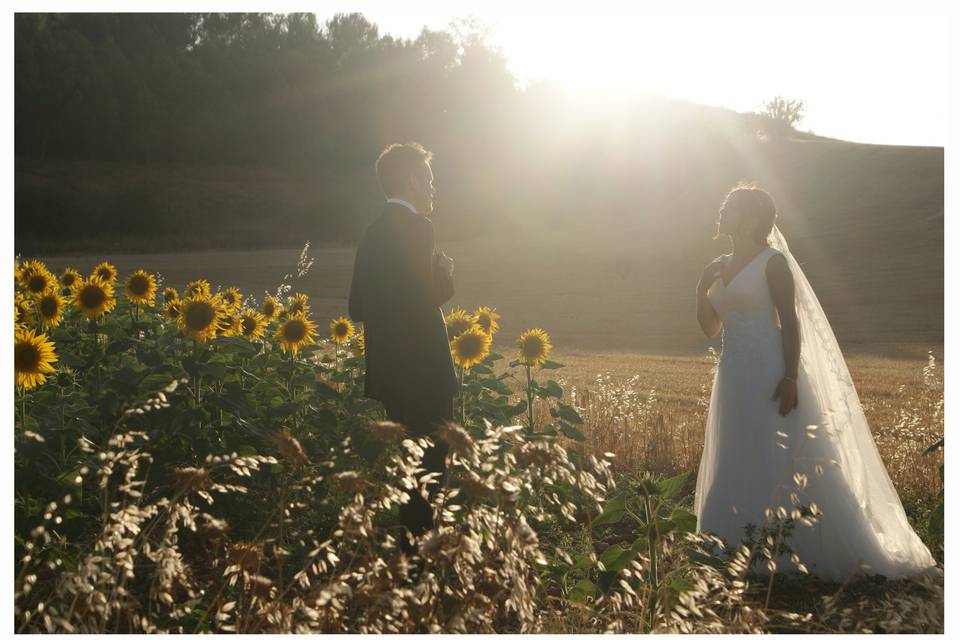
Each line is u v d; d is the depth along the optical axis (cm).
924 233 5469
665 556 322
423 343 367
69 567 293
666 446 627
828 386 424
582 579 347
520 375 915
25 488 324
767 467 407
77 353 505
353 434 420
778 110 10200
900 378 1559
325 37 13800
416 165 386
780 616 328
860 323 3269
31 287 542
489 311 542
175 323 530
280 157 11944
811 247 5403
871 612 324
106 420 404
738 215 430
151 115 11206
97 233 8162
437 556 246
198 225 8956
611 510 336
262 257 6619
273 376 493
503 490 254
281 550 274
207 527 266
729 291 427
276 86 12156
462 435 259
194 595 266
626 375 1524
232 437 409
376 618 250
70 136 10588
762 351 420
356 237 8994
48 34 10844
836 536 392
